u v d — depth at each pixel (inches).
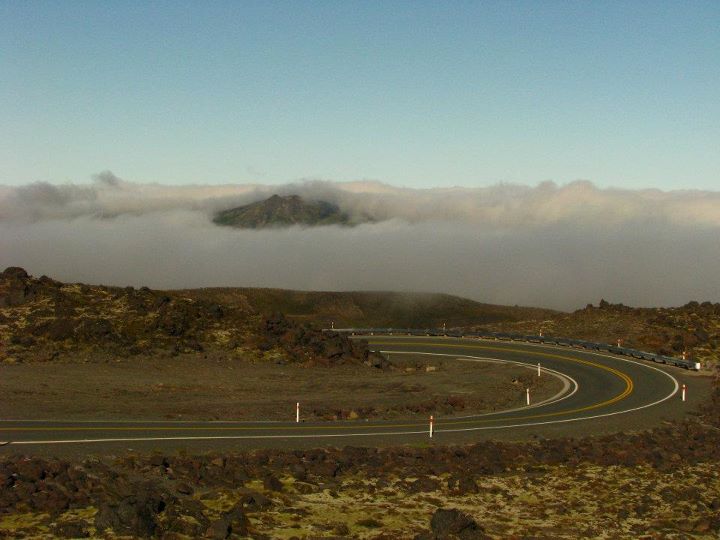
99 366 2096.5
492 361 2618.1
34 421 1411.2
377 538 911.0
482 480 1204.5
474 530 929.5
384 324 6914.4
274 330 2588.6
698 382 2191.2
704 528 1047.6
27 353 2134.6
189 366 2203.5
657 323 3041.3
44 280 2687.0
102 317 2432.3
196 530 876.0
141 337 2347.4
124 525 858.8
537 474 1266.0
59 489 961.5
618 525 1045.8
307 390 2026.3
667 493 1186.0
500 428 1542.8
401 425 1540.4
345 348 2539.4
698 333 2787.9
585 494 1173.1
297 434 1386.6
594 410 1792.6
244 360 2340.1
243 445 1268.5
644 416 1723.7
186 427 1405.0
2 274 2664.9
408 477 1181.1
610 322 3159.5
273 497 1034.1
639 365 2479.1
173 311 2546.8
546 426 1583.4
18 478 989.8
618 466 1338.6
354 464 1208.2
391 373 2395.4
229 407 1684.3
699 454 1438.2
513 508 1086.4
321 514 990.4
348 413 1685.5
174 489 1018.1
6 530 839.7
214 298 6643.7
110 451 1165.1
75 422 1409.9
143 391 1862.7
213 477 1074.7
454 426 1551.4
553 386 2162.9
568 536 984.9
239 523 914.1
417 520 991.0
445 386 2159.2
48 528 852.0
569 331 3134.8
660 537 1000.2
